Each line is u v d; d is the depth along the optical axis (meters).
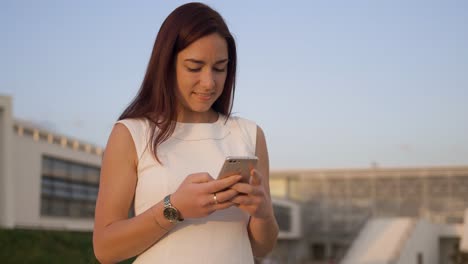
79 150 25.95
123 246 1.84
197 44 1.90
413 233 27.72
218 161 2.01
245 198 1.78
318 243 40.88
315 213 40.56
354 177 39.81
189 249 1.89
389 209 38.12
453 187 37.28
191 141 2.02
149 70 2.00
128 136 1.96
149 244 1.86
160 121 1.97
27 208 22.58
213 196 1.74
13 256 14.68
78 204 25.77
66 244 16.58
